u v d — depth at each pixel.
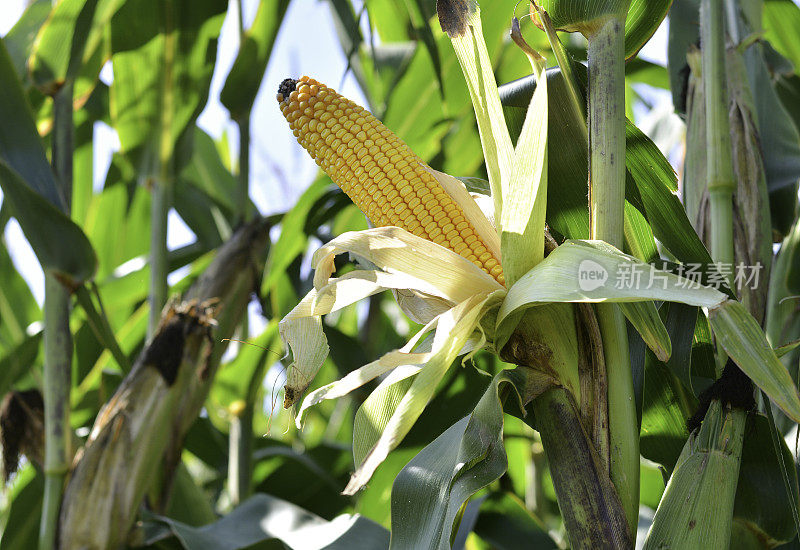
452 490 0.80
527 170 0.81
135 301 1.73
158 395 1.19
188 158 1.41
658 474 1.25
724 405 0.81
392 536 0.84
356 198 0.88
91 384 1.47
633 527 0.79
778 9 1.35
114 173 1.71
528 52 0.83
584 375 0.82
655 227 0.91
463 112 1.37
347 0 1.46
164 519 1.14
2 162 1.16
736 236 1.00
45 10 1.37
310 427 2.16
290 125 0.89
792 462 0.86
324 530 1.10
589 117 0.83
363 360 1.31
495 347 0.84
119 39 1.33
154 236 1.36
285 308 1.47
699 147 1.03
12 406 1.24
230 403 1.38
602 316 0.82
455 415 1.21
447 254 0.83
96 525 1.15
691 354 0.91
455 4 0.87
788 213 1.12
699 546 0.78
